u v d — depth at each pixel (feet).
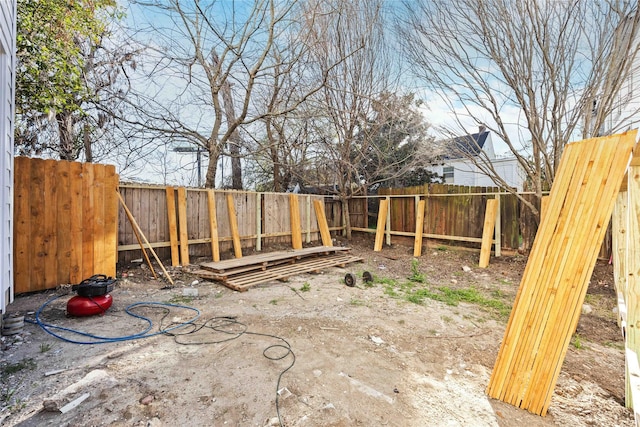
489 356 8.72
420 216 24.64
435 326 10.85
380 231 26.76
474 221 22.54
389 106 26.66
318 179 32.17
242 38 22.50
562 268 6.28
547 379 6.19
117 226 16.53
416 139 29.22
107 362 7.93
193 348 8.83
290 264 20.01
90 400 6.32
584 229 6.10
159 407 6.16
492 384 6.85
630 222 6.24
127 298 13.30
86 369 7.58
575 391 7.08
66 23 17.21
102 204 15.10
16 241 12.93
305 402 6.47
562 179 6.63
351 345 9.22
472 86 17.84
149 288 14.83
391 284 16.49
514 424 5.95
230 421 5.85
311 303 13.21
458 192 23.58
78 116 22.13
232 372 7.56
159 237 18.78
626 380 6.52
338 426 5.78
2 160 8.93
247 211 23.62
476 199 22.38
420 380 7.42
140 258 17.93
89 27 19.39
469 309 12.72
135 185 17.67
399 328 10.62
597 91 15.01
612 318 11.62
